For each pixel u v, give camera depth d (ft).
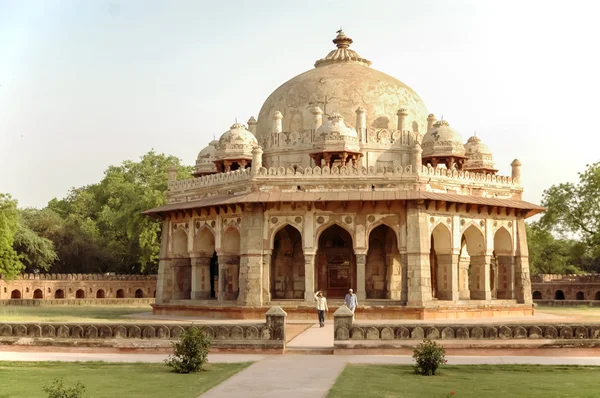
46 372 46.91
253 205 93.86
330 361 52.11
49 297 160.15
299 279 103.71
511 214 103.71
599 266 219.61
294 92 111.14
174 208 102.89
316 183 94.12
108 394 38.24
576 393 39.34
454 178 98.99
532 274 196.75
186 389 39.68
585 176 149.79
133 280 170.50
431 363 46.19
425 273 90.84
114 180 205.77
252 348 57.31
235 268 98.84
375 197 91.09
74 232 186.70
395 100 110.73
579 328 56.90
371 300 91.40
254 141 106.93
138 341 57.98
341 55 118.32
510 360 53.06
